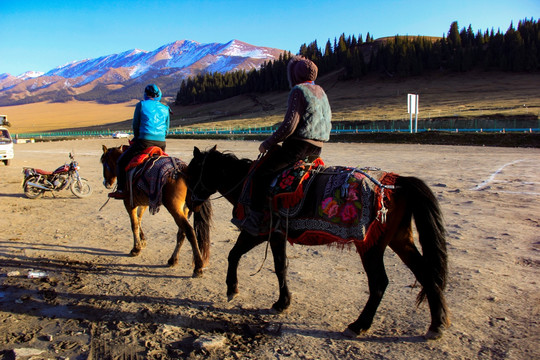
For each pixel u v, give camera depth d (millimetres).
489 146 30125
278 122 80250
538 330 4176
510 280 5453
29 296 5449
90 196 13680
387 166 18641
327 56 156625
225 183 5156
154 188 6059
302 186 4285
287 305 4730
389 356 3822
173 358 3928
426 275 3912
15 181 17453
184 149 34094
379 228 3955
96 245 7789
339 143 38219
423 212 3857
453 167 17781
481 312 4598
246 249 4906
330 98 114688
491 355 3777
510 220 8594
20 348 4133
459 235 7621
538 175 14734
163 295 5391
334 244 4828
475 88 99312
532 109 52656
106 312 4949
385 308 4832
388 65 130625
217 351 4012
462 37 144500
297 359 3840
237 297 5238
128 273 6258
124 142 54188
